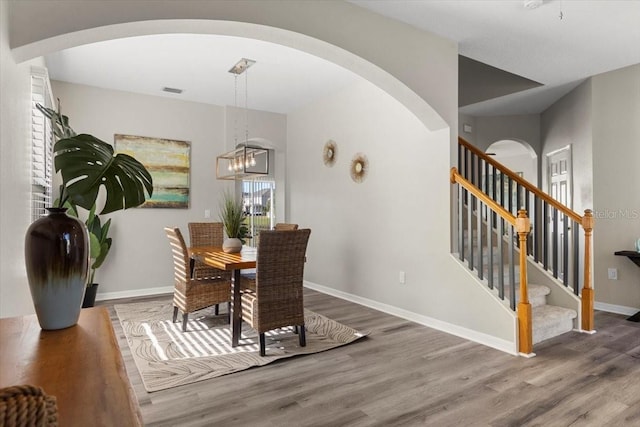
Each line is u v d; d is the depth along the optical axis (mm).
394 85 3354
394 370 2707
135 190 1467
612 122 4441
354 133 4879
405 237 4109
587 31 3441
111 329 1282
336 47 2936
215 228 4977
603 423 2031
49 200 3336
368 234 4633
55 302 1249
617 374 2637
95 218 4648
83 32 2129
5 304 1850
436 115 3557
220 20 2447
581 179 4875
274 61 4207
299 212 6027
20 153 2211
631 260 4199
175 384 2479
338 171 5160
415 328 3707
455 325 3535
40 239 1230
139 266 5227
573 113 5066
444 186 3684
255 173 4340
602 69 4391
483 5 3012
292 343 3258
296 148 6117
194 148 5641
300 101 5672
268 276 2973
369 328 3705
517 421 2049
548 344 3252
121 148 5121
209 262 3369
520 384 2482
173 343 3246
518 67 4324
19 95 2172
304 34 2768
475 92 5582
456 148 3676
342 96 5098
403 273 4121
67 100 4824
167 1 2301
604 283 4516
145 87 5035
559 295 3812
